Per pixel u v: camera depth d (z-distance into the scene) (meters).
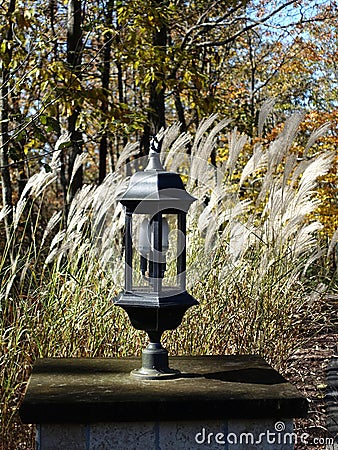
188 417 2.73
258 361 3.57
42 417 2.67
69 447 2.73
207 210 5.19
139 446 2.75
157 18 9.22
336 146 12.15
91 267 4.97
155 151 3.20
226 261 5.25
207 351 4.93
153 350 3.15
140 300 3.04
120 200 3.07
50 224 4.92
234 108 14.69
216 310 5.05
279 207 5.32
